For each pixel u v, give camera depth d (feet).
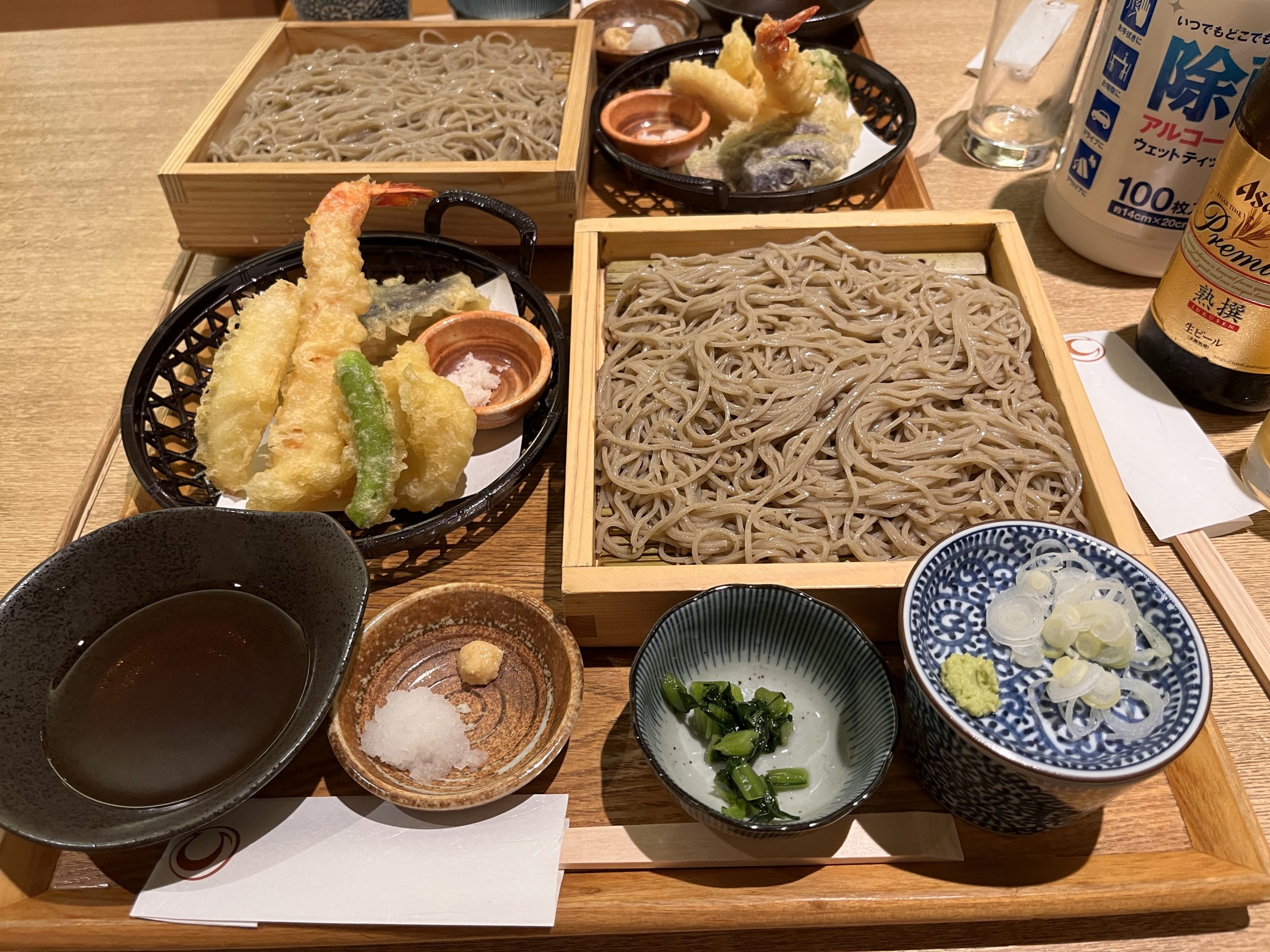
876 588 1.11
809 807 1.02
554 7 2.33
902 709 1.09
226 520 1.13
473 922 0.95
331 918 0.96
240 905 0.97
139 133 2.13
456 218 1.70
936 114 2.10
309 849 1.01
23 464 1.47
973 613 1.05
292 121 1.94
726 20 2.25
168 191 1.67
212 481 1.34
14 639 1.05
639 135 1.99
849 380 1.35
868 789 0.92
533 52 2.14
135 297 1.75
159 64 2.37
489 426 1.43
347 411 1.28
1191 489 1.33
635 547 1.26
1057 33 1.84
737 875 1.01
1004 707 0.97
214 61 2.37
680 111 2.00
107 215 1.93
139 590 1.13
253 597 1.15
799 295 1.46
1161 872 1.00
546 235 1.73
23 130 2.15
